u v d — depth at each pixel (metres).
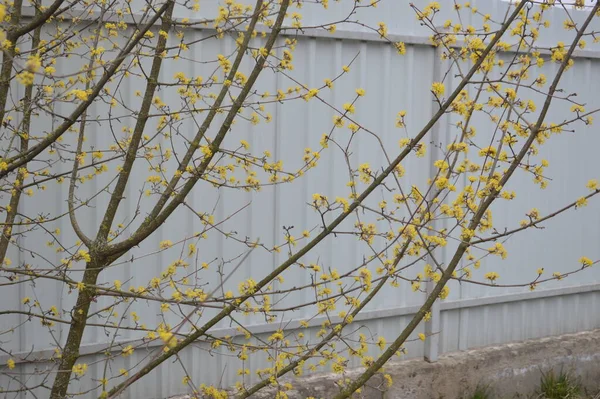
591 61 4.89
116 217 3.46
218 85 3.61
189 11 3.53
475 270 4.56
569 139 4.87
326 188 3.99
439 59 4.23
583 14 4.74
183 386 3.75
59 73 3.26
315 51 3.89
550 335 4.98
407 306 4.30
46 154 3.28
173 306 3.63
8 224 2.47
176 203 2.48
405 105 4.21
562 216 4.90
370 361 2.83
